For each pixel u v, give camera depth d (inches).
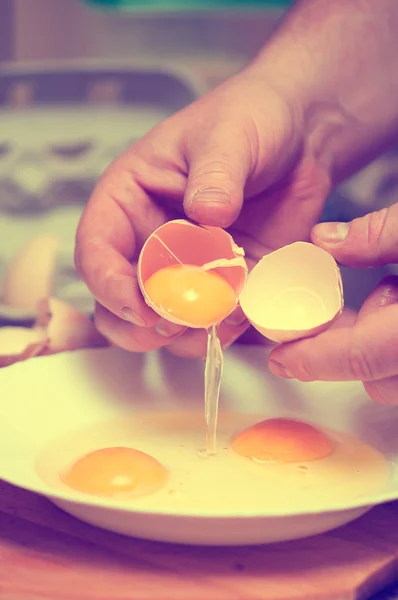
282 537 15.0
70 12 46.3
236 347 20.8
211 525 14.3
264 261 16.1
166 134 19.9
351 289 31.0
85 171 39.7
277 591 14.3
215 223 16.4
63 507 15.6
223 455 17.8
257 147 19.8
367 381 16.8
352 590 14.4
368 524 16.4
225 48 46.7
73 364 19.7
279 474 16.9
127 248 19.7
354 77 23.4
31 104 40.9
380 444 18.3
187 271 16.5
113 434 18.7
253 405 20.0
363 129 23.7
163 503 15.7
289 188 22.0
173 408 20.0
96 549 15.3
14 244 39.1
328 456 17.8
